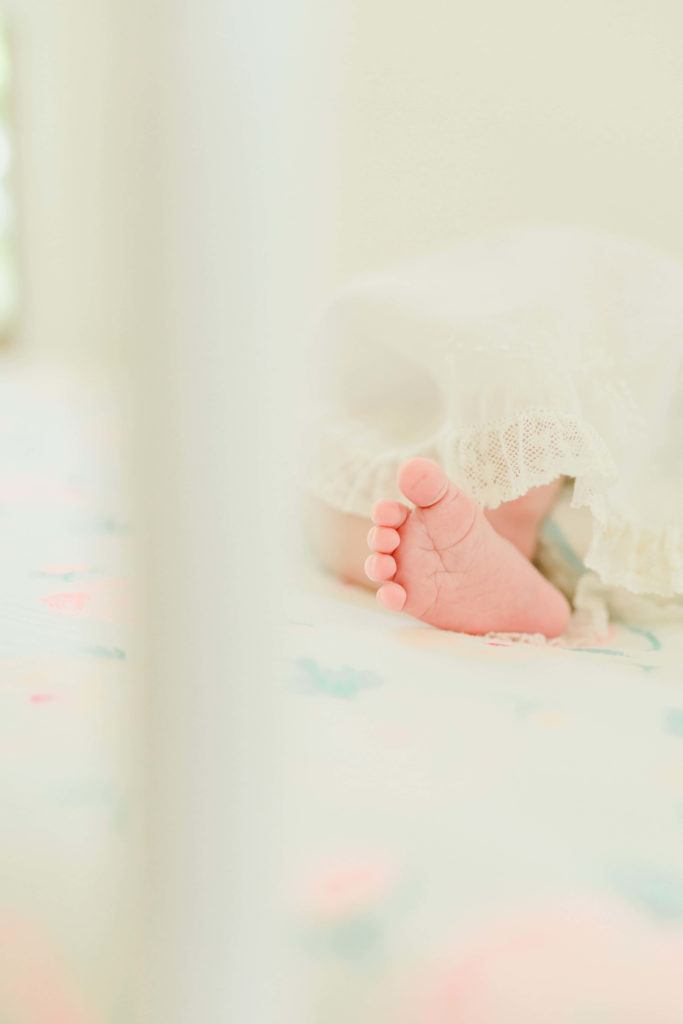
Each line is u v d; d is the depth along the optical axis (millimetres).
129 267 220
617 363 479
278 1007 250
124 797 250
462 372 466
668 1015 286
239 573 230
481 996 289
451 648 422
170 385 221
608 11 680
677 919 310
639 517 466
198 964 233
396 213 730
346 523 500
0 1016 308
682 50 667
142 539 229
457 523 431
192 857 232
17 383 1209
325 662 397
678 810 336
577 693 388
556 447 455
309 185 233
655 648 459
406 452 483
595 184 707
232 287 219
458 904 310
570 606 488
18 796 329
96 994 288
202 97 210
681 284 510
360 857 318
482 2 702
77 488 610
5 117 1362
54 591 446
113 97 216
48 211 1395
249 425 226
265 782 239
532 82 709
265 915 241
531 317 478
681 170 679
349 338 512
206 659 230
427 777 343
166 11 207
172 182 212
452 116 724
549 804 336
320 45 234
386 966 294
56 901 311
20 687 368
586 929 307
